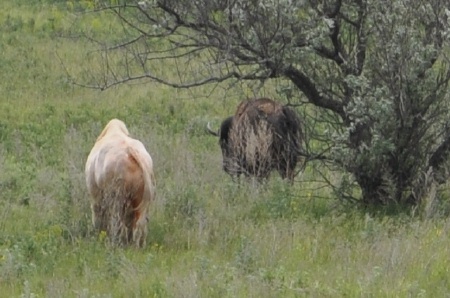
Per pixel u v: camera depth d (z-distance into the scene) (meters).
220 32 33.38
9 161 41.81
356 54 34.38
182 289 23.03
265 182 36.88
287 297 22.88
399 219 31.45
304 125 37.31
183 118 53.22
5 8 76.06
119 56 62.47
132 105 55.22
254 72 34.41
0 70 61.62
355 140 34.22
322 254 27.61
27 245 28.33
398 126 33.47
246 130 38.25
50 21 71.75
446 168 34.16
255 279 23.83
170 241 30.02
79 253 28.09
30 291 23.83
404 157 34.31
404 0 32.97
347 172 35.25
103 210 29.88
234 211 33.47
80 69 62.03
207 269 25.03
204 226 30.72
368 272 24.97
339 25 34.16
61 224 31.25
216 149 46.16
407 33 32.75
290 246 28.30
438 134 34.28
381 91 32.88
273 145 37.78
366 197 35.12
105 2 39.09
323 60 34.97
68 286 24.66
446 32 31.69
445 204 32.84
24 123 50.62
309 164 40.88
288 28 33.16
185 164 40.75
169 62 59.75
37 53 65.12
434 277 24.88
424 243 27.77
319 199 35.62
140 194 29.03
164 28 34.03
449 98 33.69
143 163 29.19
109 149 29.30
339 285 23.78
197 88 57.12
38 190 36.97
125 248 28.81
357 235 29.75
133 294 23.67
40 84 59.41
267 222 31.69
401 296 22.89
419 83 33.19
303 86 34.81
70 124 51.28
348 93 34.72
